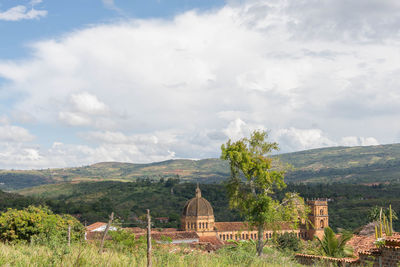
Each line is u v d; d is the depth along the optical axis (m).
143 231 82.62
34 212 36.16
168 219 163.25
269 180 48.16
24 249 22.20
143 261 20.61
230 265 24.08
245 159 48.59
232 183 50.62
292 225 51.44
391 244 27.64
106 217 165.38
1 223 33.69
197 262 22.27
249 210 48.75
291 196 50.16
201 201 108.00
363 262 30.05
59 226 35.06
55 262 17.72
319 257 36.22
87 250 22.12
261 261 27.25
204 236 100.12
